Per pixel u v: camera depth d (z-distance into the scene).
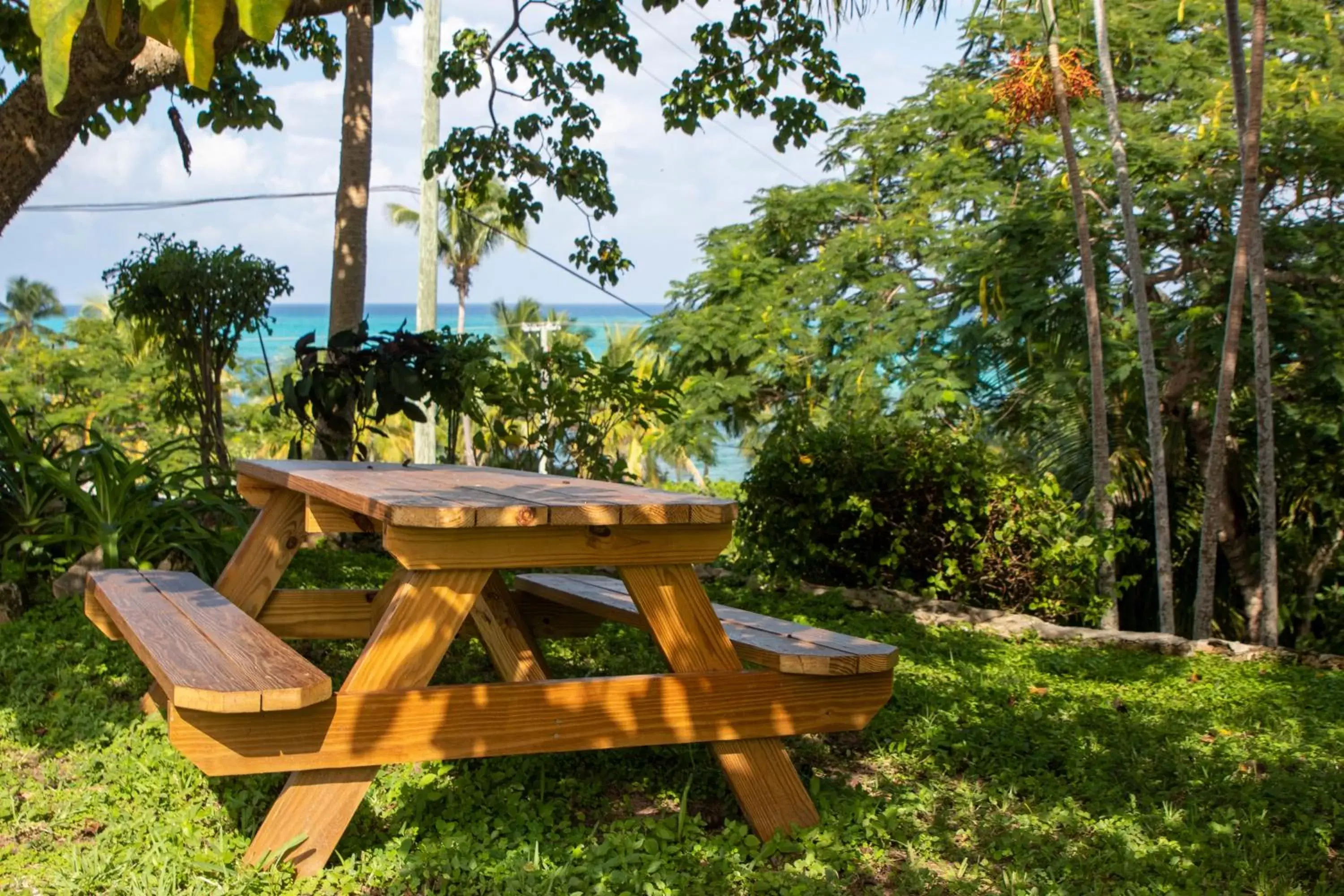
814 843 3.07
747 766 3.17
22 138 5.25
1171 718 4.87
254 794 3.22
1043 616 8.13
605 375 9.02
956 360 14.79
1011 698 5.15
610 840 3.00
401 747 2.76
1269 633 8.94
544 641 5.60
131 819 3.07
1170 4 16.16
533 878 2.76
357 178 9.28
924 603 7.81
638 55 9.25
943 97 17.06
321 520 4.16
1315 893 2.89
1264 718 5.00
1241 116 8.66
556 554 2.93
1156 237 14.46
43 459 6.11
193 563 6.30
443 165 9.99
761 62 8.76
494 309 50.81
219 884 2.63
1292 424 14.20
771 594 8.12
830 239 18.02
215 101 9.16
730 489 10.86
